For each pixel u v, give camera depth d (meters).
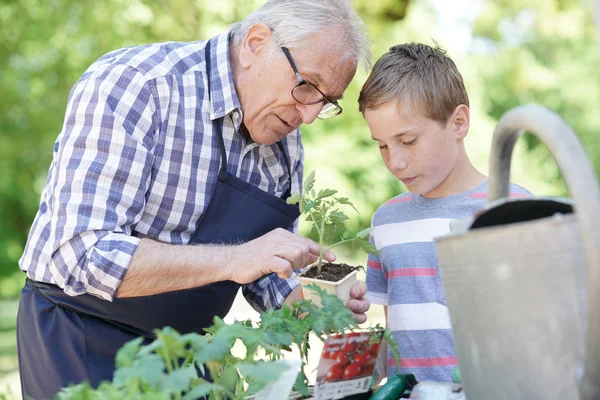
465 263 0.81
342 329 1.13
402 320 1.63
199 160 1.69
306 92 1.63
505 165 0.93
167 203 1.67
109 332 1.65
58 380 1.64
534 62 8.16
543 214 0.87
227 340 0.94
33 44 6.90
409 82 1.57
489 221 0.87
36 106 7.18
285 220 1.81
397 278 1.67
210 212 1.72
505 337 0.78
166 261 1.46
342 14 1.65
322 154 6.41
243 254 1.46
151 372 0.79
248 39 1.67
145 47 1.72
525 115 0.81
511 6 8.38
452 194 1.67
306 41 1.59
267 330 1.09
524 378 0.78
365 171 6.45
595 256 0.69
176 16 6.78
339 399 1.07
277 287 1.85
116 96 1.56
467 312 0.82
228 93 1.69
